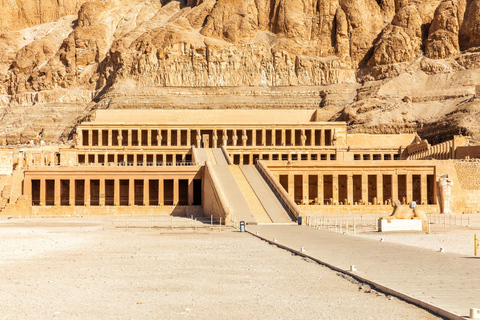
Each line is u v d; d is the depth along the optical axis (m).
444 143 133.62
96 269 37.50
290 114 182.38
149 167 105.06
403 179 116.00
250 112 179.88
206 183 97.94
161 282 32.72
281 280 33.12
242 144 161.75
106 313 25.53
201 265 39.06
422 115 193.62
